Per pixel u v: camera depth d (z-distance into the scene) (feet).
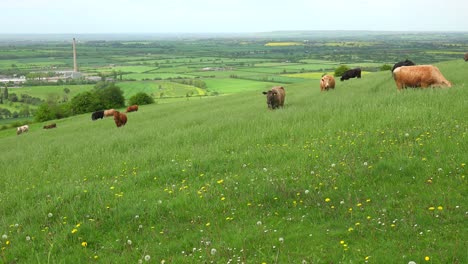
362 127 45.37
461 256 19.44
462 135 35.58
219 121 73.87
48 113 251.19
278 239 23.89
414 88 63.26
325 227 24.66
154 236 26.71
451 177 28.17
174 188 34.45
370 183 29.86
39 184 44.32
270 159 38.83
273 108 82.28
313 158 36.78
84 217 30.53
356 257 20.83
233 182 33.58
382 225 23.68
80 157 57.98
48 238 27.61
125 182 38.01
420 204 25.46
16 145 112.98
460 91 53.78
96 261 24.38
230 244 24.08
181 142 56.90
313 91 119.85
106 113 165.68
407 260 19.84
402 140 37.68
